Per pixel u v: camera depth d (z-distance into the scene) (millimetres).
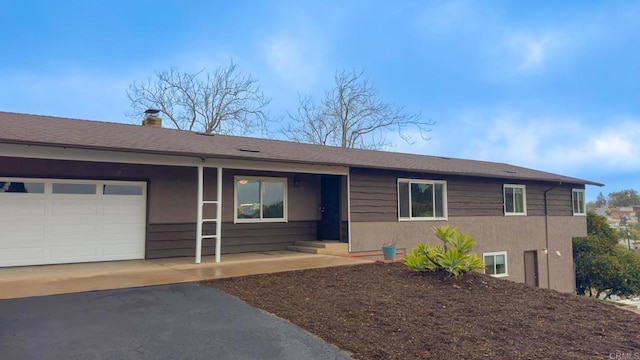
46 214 9836
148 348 4449
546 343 5160
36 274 8250
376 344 4836
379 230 13055
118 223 10664
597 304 7352
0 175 9352
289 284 7688
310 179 13914
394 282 8102
